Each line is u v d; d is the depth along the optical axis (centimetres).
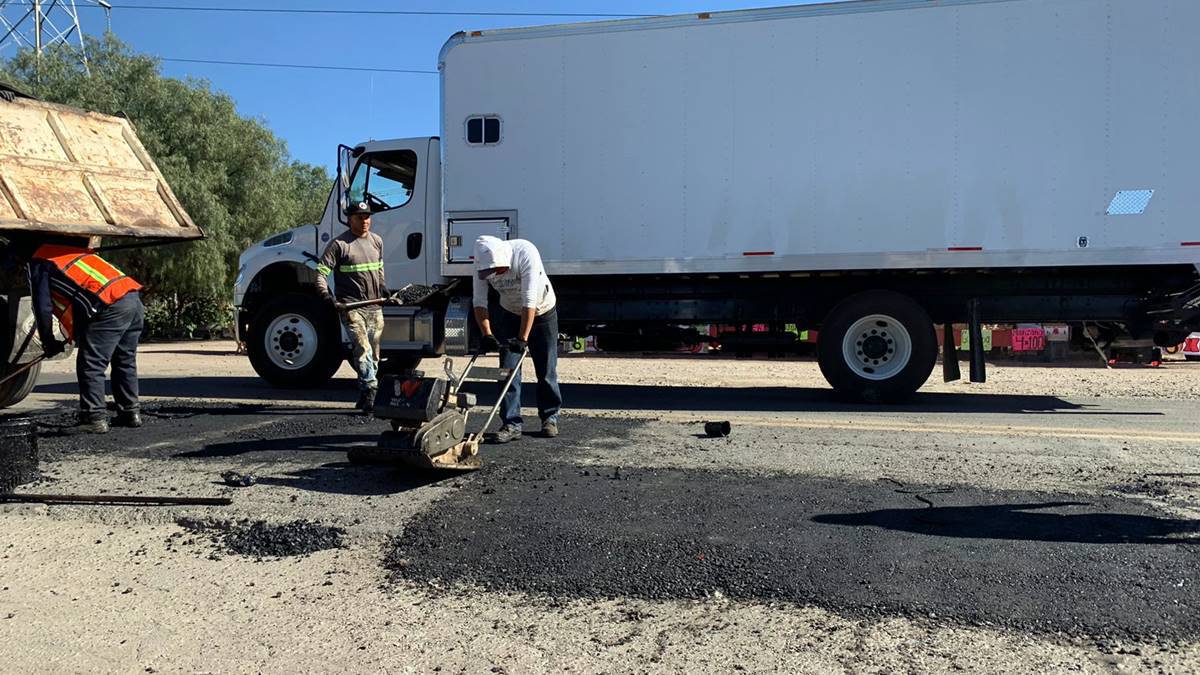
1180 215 760
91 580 329
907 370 847
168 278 2802
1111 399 933
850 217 821
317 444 568
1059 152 780
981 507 413
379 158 956
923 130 805
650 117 857
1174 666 253
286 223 3369
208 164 2944
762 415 757
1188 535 369
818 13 820
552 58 875
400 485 457
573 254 876
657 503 420
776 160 834
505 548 357
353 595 314
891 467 507
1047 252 786
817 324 895
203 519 399
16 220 566
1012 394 992
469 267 895
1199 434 639
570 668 258
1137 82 765
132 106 2795
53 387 940
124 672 257
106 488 452
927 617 288
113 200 637
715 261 849
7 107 601
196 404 786
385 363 959
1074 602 297
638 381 1205
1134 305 822
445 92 897
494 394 948
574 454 542
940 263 805
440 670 257
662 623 288
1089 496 436
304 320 948
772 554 346
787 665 258
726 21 838
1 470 435
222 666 260
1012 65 786
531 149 881
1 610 301
